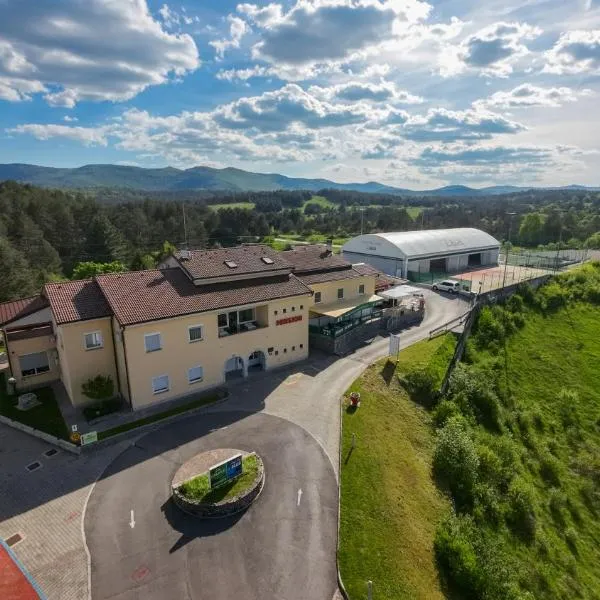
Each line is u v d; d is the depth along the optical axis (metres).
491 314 59.84
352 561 21.98
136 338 32.75
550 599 26.31
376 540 23.50
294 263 50.81
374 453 30.27
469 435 36.03
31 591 19.66
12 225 105.69
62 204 126.88
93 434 29.58
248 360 40.59
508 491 32.25
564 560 29.81
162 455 29.11
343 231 183.75
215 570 20.98
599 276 83.94
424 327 54.03
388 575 21.80
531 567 27.78
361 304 50.56
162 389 35.22
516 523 30.64
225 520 23.92
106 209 146.88
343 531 23.56
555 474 37.94
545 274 81.31
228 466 25.61
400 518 25.45
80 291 35.84
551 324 66.31
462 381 43.44
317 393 37.50
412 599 21.05
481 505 29.86
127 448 29.73
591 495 36.91
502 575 23.95
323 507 25.12
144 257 96.12
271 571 21.14
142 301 34.62
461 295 66.81
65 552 21.67
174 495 25.00
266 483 26.80
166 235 135.38
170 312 34.12
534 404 47.34
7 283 75.81
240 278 40.97
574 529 33.31
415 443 33.81
